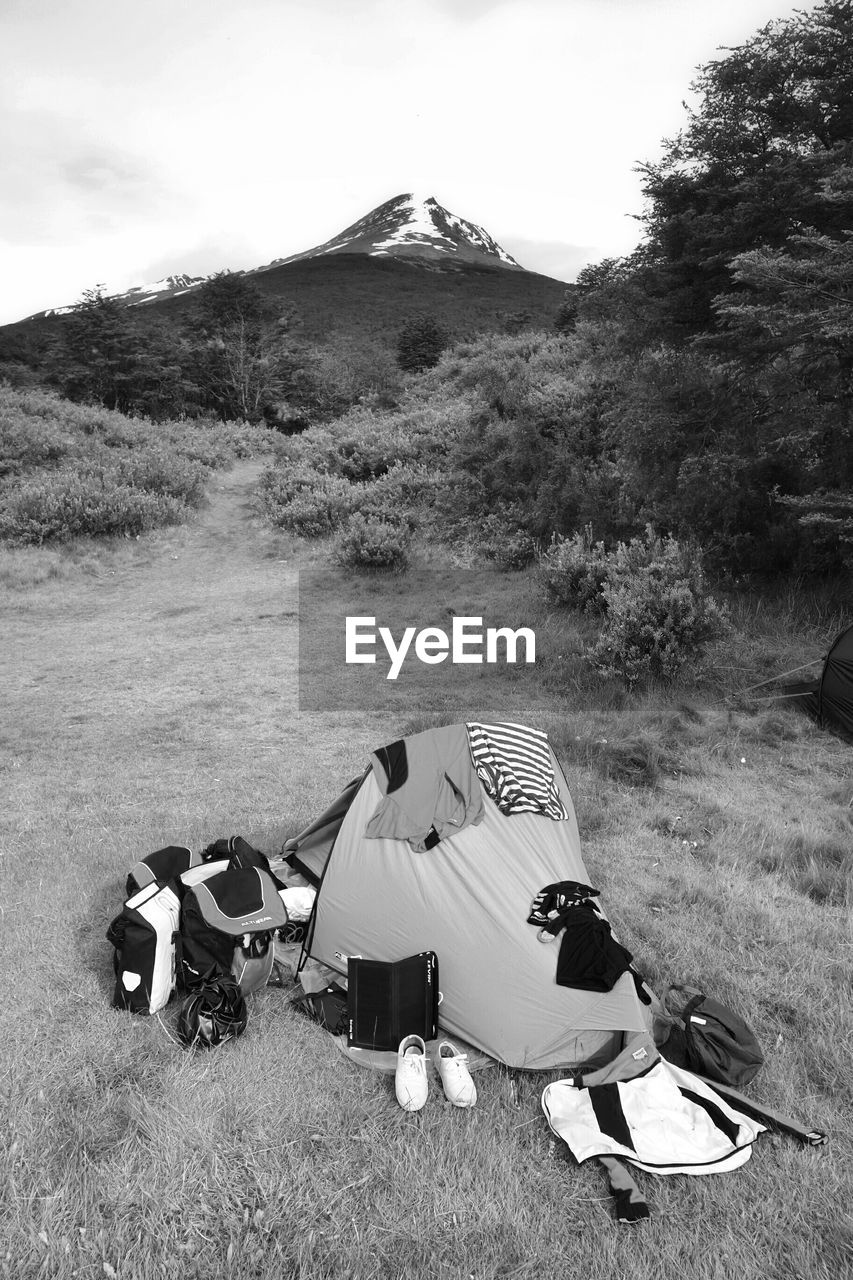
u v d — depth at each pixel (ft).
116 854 18.79
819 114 37.35
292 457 90.58
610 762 24.67
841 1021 13.30
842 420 34.83
